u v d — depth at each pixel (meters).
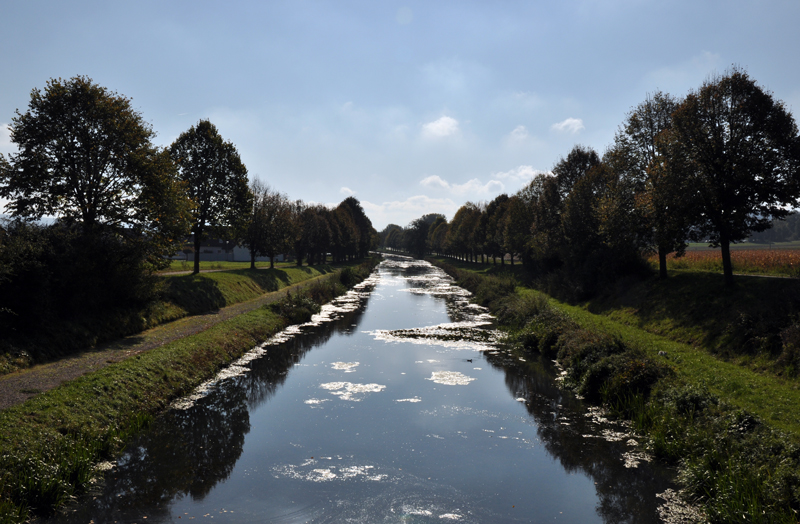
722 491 9.12
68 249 19.38
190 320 26.36
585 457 12.31
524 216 52.91
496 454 12.55
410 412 15.64
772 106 20.62
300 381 19.05
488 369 21.03
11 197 23.20
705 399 12.96
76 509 9.41
